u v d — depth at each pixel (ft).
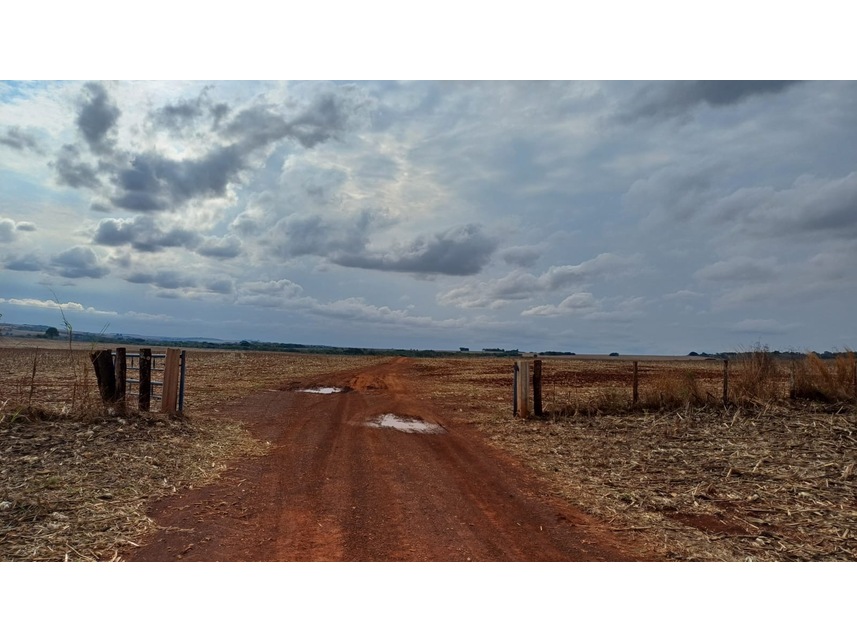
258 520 19.56
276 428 38.50
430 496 23.29
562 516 21.09
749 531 19.36
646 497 23.52
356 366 125.08
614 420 40.09
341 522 19.69
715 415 38.37
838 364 40.22
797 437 32.01
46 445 26.17
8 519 17.87
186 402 48.26
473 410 49.96
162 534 17.69
